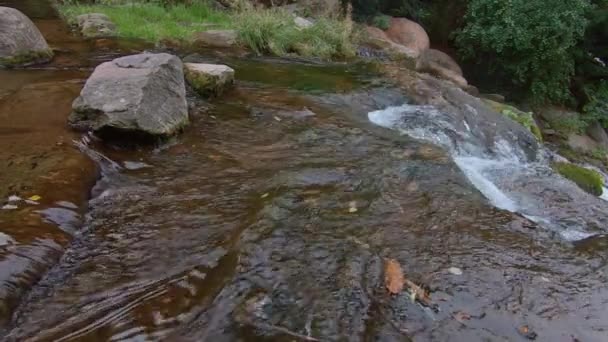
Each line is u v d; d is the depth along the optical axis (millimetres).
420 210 3695
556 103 13094
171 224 3305
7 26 6590
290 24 10086
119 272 2795
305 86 7141
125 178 3904
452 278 2900
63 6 10516
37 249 2799
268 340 2344
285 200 3643
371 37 11414
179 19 10383
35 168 3631
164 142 4516
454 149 5719
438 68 11633
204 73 5930
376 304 2641
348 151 4781
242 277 2740
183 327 2383
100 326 2371
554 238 3494
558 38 11617
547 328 2580
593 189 6215
